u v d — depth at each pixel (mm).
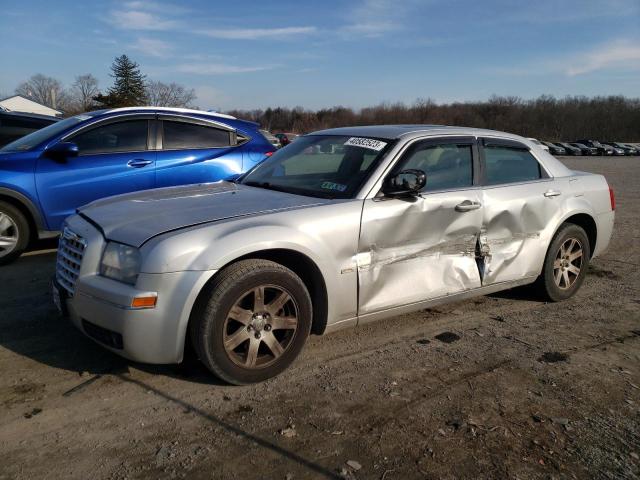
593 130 96750
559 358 3904
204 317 3113
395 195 3875
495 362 3801
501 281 4605
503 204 4512
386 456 2703
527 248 4758
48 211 5953
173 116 6695
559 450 2797
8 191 5691
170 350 3096
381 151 4066
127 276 3129
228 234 3203
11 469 2527
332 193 3887
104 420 2947
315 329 3730
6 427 2854
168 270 3025
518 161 4879
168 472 2537
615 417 3131
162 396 3209
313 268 3533
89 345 3855
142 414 3016
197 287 3068
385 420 3021
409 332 4309
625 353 4035
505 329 4438
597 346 4148
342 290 3662
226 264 3195
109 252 3238
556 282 5074
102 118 6297
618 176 23562
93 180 6141
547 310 4938
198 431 2871
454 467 2637
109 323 3082
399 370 3631
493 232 4488
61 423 2906
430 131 4371
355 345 4023
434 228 4090
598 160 46562
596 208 5324
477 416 3088
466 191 4316
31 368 3500
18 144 6281
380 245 3809
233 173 6938
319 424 2963
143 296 3002
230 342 3219
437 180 4230
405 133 4258
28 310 4500
